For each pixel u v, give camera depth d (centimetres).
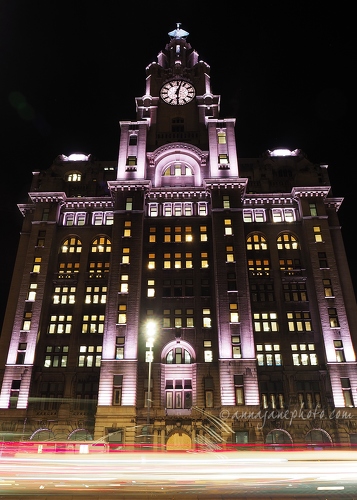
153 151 8512
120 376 6391
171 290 7169
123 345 6631
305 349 6825
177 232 7694
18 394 6475
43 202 8044
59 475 2827
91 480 2720
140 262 7244
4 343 7175
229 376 6359
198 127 8881
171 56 10225
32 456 3447
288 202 8019
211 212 7681
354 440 6106
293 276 7375
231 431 6006
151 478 2766
